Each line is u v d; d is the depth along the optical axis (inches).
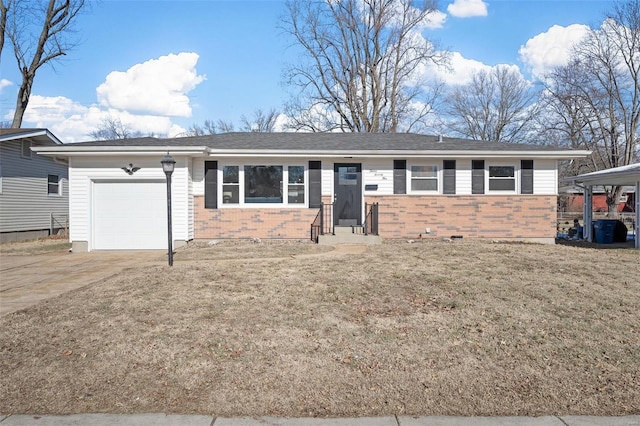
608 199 1296.8
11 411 129.7
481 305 230.8
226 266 355.9
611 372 154.6
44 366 158.7
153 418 125.7
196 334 188.2
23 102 1029.2
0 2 975.6
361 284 279.9
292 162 568.4
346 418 125.9
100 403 134.0
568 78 1242.6
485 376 151.5
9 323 206.1
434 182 578.6
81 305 235.0
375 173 574.6
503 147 592.1
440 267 340.8
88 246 521.3
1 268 390.9
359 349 173.3
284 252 452.4
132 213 528.4
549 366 159.3
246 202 563.2
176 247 517.3
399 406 132.3
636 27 1153.4
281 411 129.6
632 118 1207.6
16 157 718.5
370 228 568.4
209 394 139.0
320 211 563.2
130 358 164.6
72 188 522.3
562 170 1647.4
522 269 332.2
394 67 1234.6
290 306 230.8
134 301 241.3
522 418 126.5
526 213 580.1
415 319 209.5
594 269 335.3
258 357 165.5
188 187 535.2
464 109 1610.5
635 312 219.6
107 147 507.5
